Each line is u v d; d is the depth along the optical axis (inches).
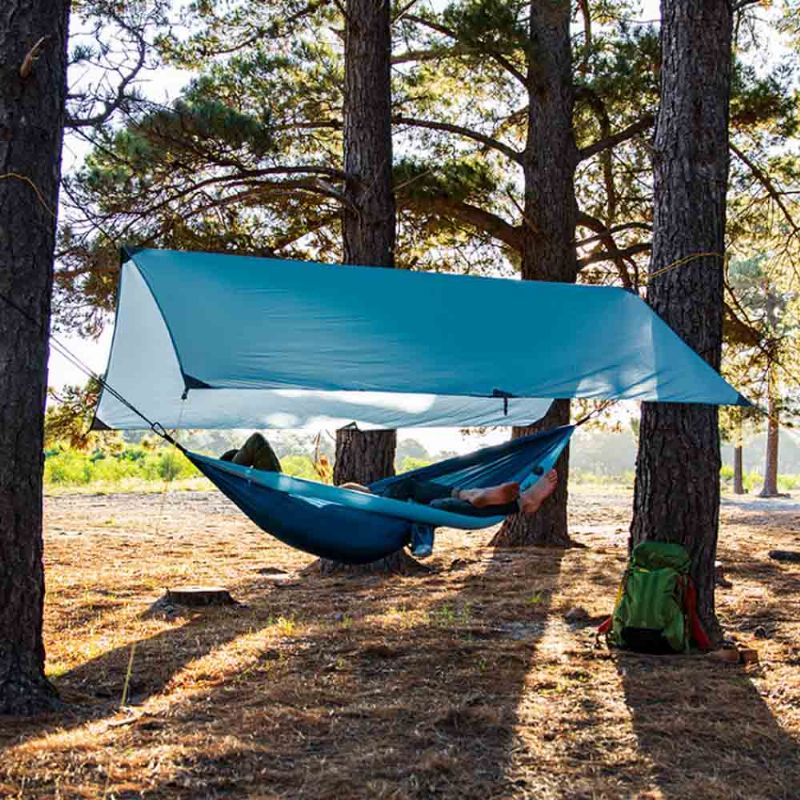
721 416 732.0
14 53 259.0
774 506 1236.5
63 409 519.8
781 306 1067.9
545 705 270.8
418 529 270.7
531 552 599.8
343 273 291.1
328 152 615.5
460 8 554.3
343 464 525.0
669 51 358.0
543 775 221.6
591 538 726.5
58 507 972.6
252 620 386.3
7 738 237.0
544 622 382.0
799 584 490.6
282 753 231.1
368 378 244.4
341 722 253.6
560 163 601.3
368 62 518.0
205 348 235.9
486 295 300.7
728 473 2110.0
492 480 306.2
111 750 229.3
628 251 615.5
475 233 636.1
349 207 504.1
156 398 325.1
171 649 331.9
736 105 593.9
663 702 276.2
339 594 453.7
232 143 464.1
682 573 334.3
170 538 706.8
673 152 353.7
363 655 321.1
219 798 205.2
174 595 418.6
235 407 351.9
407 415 381.1
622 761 231.3
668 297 349.1
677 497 346.3
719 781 219.0
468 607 412.2
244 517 901.8
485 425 401.1
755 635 362.6
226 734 241.9
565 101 603.2
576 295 312.3
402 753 232.4
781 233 673.6
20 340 256.4
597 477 2266.2
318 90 593.9
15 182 257.3
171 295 251.4
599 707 269.7
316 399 355.9
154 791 207.3
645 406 354.6
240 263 279.6
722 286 353.7
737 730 251.8
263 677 298.4
